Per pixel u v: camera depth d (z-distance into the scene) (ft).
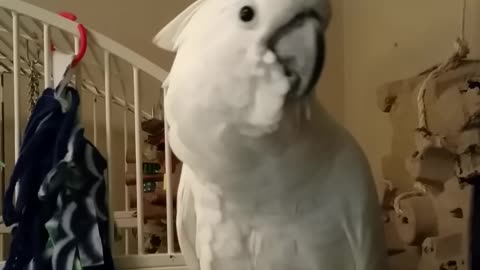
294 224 2.02
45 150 2.94
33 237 2.89
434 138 3.08
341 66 4.63
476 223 2.85
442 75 3.09
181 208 2.30
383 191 3.79
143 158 3.87
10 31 4.11
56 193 2.90
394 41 4.00
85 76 4.48
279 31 1.73
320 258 2.06
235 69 1.73
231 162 1.86
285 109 1.75
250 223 2.06
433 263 3.12
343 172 2.00
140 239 3.24
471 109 2.89
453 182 3.01
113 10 4.81
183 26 2.09
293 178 1.93
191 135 1.85
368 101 4.26
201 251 2.21
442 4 3.56
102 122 4.71
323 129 1.97
